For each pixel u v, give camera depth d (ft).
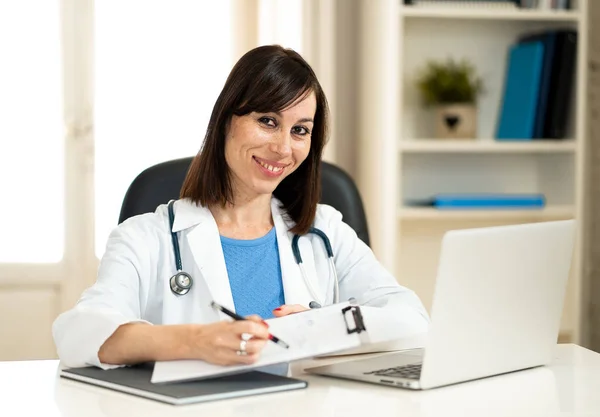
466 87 10.82
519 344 5.10
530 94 10.77
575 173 10.86
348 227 6.98
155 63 11.86
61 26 11.57
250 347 4.60
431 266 11.44
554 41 10.71
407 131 11.21
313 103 6.01
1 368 5.23
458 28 11.19
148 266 5.98
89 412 4.22
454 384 4.83
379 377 4.78
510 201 10.89
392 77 10.45
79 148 11.69
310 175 6.45
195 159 6.29
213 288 5.87
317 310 5.10
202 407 4.27
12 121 11.58
